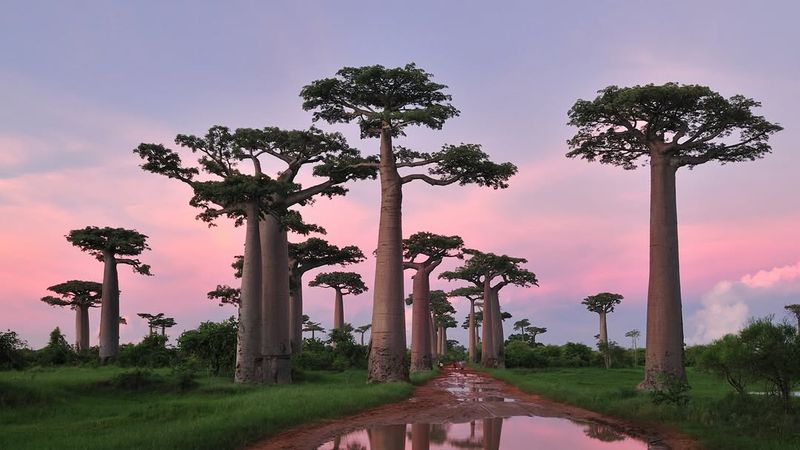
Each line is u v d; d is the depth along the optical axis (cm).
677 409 1611
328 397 1931
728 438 1251
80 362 4616
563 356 6844
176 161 2955
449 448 1281
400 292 2953
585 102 2520
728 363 1650
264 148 3125
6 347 2378
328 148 3186
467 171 3011
